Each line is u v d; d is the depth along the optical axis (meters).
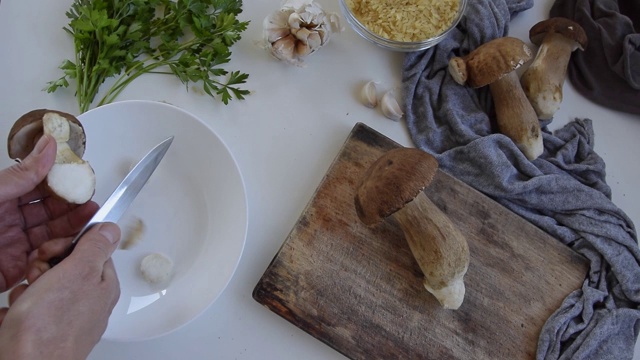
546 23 0.45
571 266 0.43
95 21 0.39
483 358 0.41
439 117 0.46
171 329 0.37
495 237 0.43
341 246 0.41
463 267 0.39
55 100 0.42
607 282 0.43
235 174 0.40
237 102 0.44
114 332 0.38
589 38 0.47
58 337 0.28
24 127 0.33
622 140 0.48
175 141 0.41
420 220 0.38
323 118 0.45
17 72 0.42
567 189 0.44
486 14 0.46
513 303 0.42
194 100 0.44
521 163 0.44
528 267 0.43
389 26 0.44
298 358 0.41
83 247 0.30
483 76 0.43
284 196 0.43
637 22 0.48
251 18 0.46
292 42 0.44
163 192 0.41
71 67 0.41
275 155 0.44
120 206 0.34
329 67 0.46
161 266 0.39
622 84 0.47
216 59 0.42
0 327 0.27
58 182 0.33
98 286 0.30
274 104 0.45
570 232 0.44
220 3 0.42
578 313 0.42
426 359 0.40
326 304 0.40
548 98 0.45
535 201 0.44
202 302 0.38
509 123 0.44
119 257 0.40
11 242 0.35
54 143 0.30
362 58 0.47
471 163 0.44
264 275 0.40
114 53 0.40
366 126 0.44
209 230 0.40
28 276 0.31
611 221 0.43
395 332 0.40
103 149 0.40
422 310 0.41
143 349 0.40
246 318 0.41
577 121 0.47
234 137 0.44
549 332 0.41
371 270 0.41
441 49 0.46
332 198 0.42
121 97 0.43
